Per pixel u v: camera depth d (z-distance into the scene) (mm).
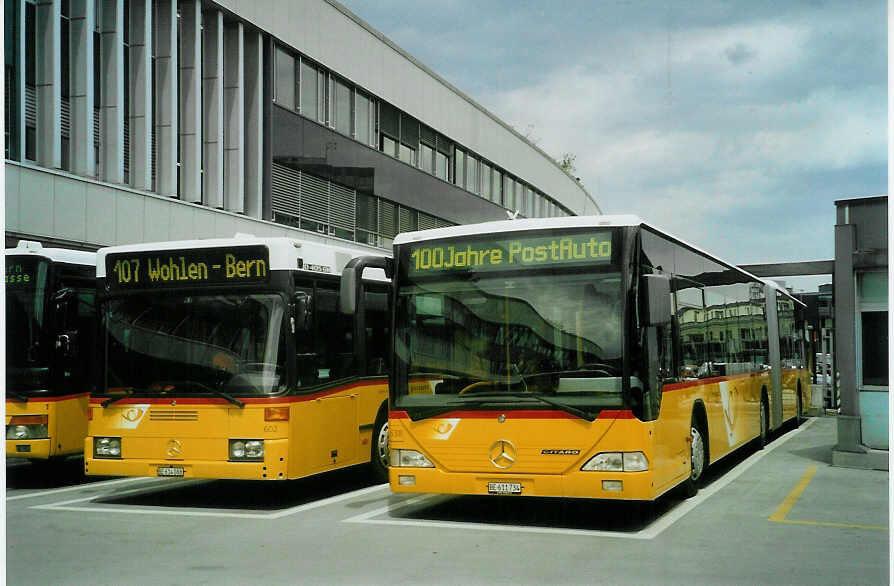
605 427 9117
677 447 10461
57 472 15258
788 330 21219
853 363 14234
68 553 8406
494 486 9430
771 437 19078
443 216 40125
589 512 10555
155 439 11086
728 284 14500
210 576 7441
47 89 20109
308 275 11461
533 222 9773
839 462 14328
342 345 12242
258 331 10984
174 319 11281
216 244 11234
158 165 23625
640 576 7305
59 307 12719
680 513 10352
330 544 8742
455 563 7832
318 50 30203
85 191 20203
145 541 8977
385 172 35000
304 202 29625
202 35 25672
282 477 10648
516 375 9516
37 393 12508
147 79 22828
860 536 8938
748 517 10039
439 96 39719
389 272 10414
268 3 27500
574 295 9469
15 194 18422
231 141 26438
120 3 22031
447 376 9789
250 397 10789
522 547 8531
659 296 9203
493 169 46312
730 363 14188
